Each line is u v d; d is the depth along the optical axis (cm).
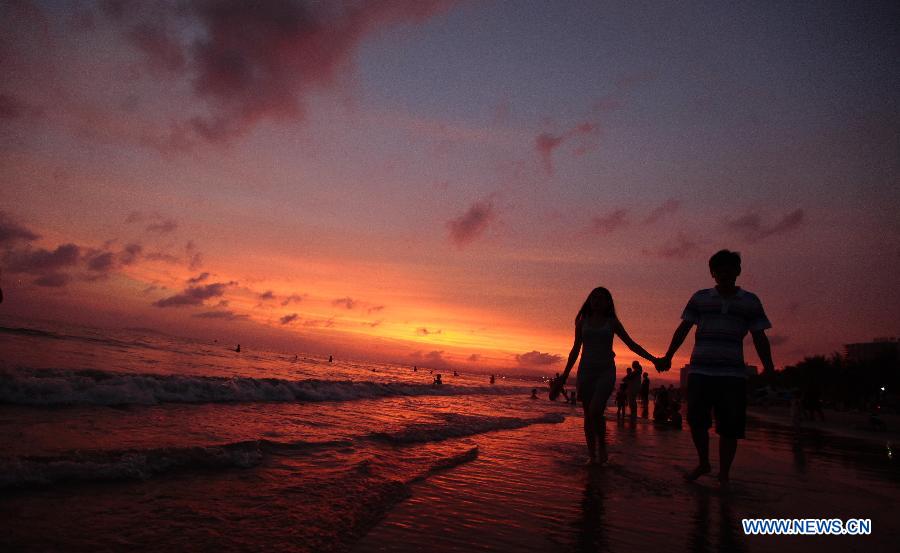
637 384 1449
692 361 482
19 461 336
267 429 634
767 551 287
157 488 333
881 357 5503
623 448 748
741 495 438
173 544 239
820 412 2073
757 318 457
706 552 281
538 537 294
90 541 234
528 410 1580
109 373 895
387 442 629
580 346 598
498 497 388
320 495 349
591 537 299
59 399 663
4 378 657
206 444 474
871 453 920
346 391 1422
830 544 308
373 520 304
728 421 455
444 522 313
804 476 574
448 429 785
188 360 2073
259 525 278
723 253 466
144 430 531
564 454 645
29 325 3912
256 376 1620
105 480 338
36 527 244
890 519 377
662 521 342
